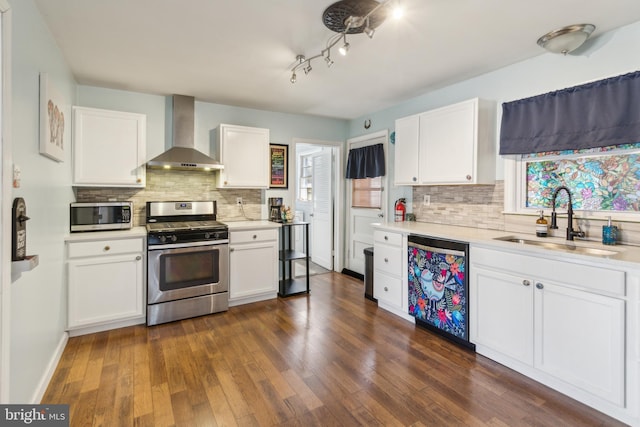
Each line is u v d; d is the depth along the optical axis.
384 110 4.13
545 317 1.98
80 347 2.53
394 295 3.15
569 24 2.10
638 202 2.17
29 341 1.72
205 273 3.21
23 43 1.65
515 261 2.13
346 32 2.11
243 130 3.67
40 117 1.91
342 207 4.86
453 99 3.25
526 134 2.60
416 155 3.28
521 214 2.69
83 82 3.12
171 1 1.85
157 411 1.80
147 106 3.47
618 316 1.67
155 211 3.44
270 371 2.20
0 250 1.34
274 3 1.88
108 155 3.03
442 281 2.64
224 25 2.12
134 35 2.24
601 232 2.26
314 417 1.76
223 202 3.90
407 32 2.21
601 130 2.18
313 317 3.15
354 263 4.68
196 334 2.78
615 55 2.16
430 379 2.11
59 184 2.43
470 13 1.98
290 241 4.31
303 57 2.58
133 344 2.59
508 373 2.17
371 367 2.25
